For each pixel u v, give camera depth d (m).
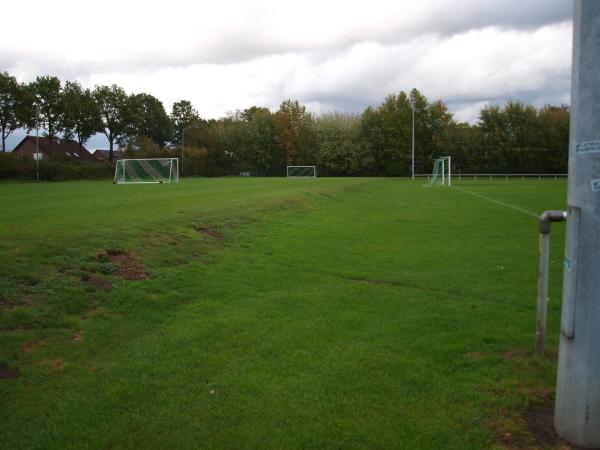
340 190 32.72
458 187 43.75
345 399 4.09
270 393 4.20
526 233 14.44
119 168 54.62
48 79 78.81
